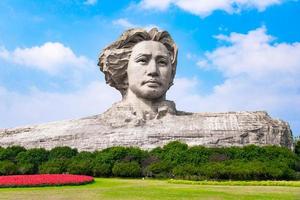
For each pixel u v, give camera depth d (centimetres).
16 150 3822
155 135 3816
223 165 2975
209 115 4116
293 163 3272
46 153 3691
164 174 3144
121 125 4034
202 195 2033
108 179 3062
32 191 2220
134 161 3334
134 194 2070
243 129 3828
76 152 3734
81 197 1964
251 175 2878
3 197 1977
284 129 4000
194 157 3228
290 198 1938
